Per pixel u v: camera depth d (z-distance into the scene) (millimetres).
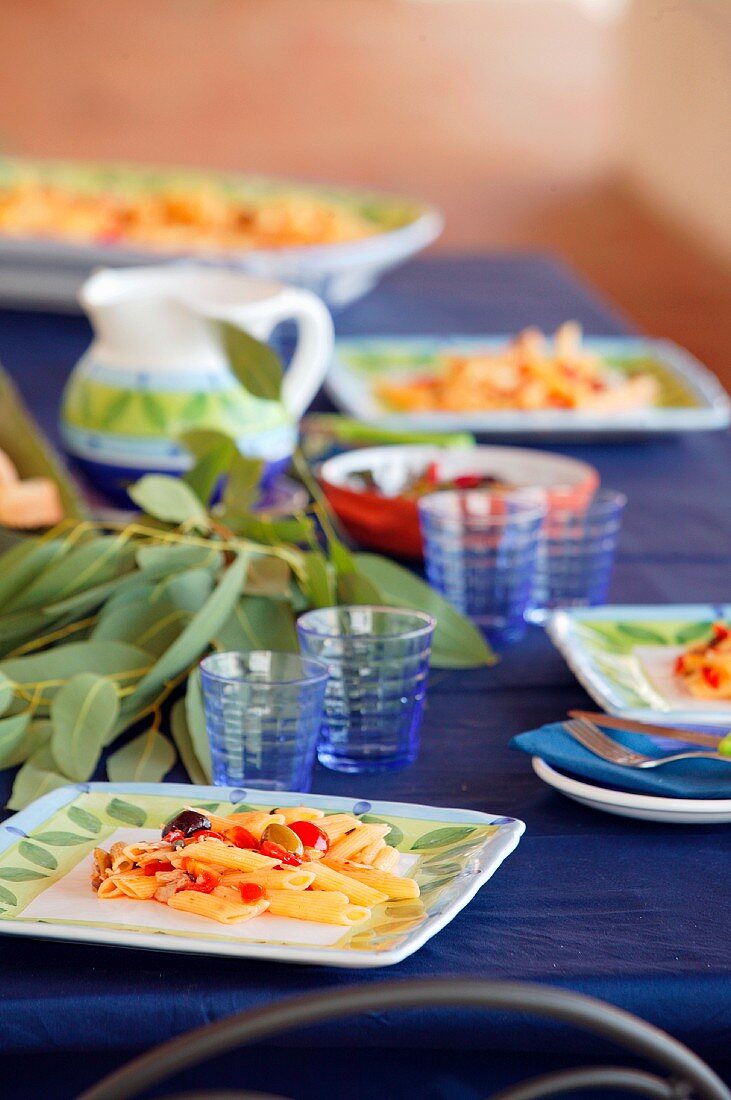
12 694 1933
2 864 1738
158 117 8781
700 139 8875
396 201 4230
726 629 2053
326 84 9273
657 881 1771
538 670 2090
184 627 1991
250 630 2004
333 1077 1712
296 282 3385
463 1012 1670
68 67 9023
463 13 9969
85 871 1739
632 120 9227
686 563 2354
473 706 2023
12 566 1989
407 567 2324
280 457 2404
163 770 1899
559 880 1771
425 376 3004
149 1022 1659
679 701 1995
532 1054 1712
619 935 1714
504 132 9156
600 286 7918
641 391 2799
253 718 1854
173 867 1720
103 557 1995
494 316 3643
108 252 3379
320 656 1905
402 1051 1709
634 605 2236
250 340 2221
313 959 1643
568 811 1859
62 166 4473
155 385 2344
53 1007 1657
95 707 1892
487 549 2115
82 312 3561
